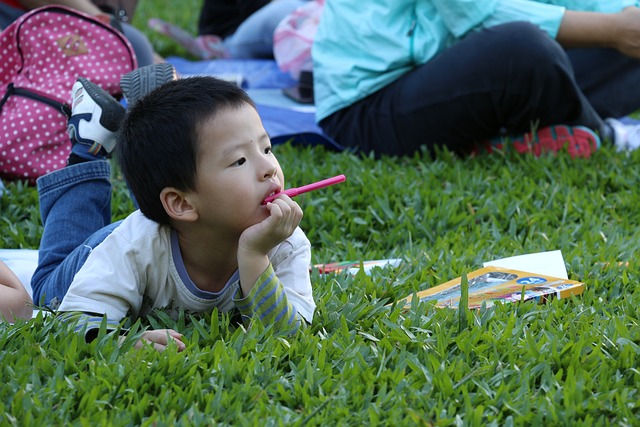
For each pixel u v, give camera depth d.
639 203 4.70
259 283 2.92
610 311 3.29
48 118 5.05
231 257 3.08
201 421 2.38
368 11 5.79
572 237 4.25
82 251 3.12
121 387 2.52
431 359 2.71
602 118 6.34
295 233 3.21
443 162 5.43
